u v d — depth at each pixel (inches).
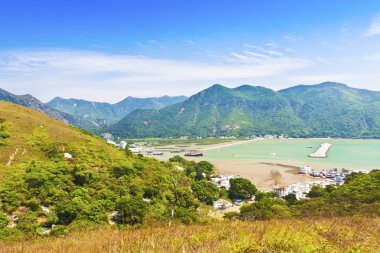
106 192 2503.7
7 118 3243.1
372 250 374.3
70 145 3166.8
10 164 2591.0
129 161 3336.6
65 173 2630.4
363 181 3523.6
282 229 433.7
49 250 408.5
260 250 356.5
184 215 2054.6
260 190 4598.9
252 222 612.1
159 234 441.1
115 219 2187.5
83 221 1942.7
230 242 376.5
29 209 2107.5
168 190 3125.0
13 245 481.7
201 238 406.0
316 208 2470.5
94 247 375.2
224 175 5718.5
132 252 354.9
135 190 2721.5
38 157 2822.3
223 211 3467.0
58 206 2117.4
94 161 3014.3
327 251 370.6
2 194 2144.4
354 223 581.9
